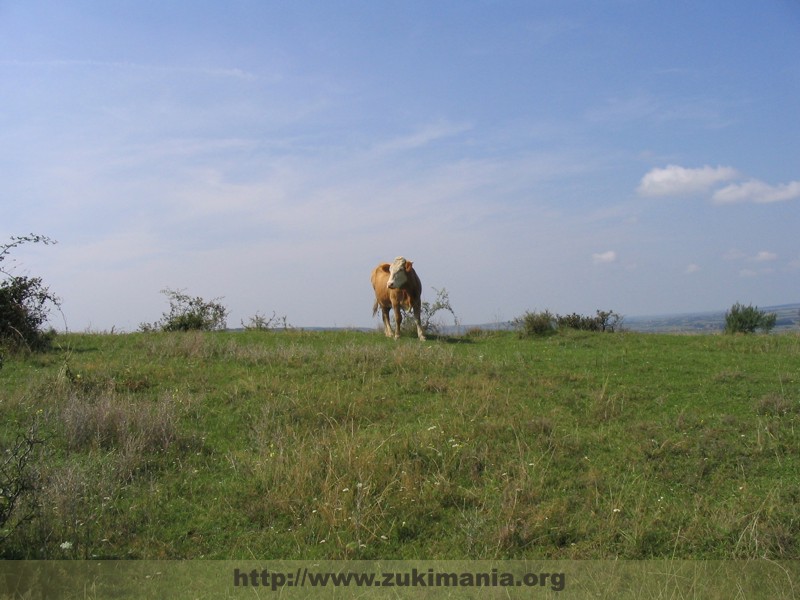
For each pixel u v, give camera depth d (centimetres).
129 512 748
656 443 916
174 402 1062
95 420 948
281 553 685
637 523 712
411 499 767
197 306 2142
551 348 1625
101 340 1683
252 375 1252
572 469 859
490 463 862
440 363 1317
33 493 699
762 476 837
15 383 1183
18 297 1497
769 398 1071
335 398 1090
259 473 824
